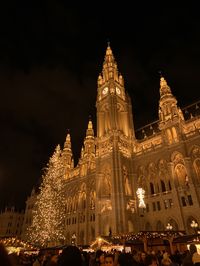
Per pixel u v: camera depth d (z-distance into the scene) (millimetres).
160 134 85625
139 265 16812
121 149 83688
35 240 82938
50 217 82062
